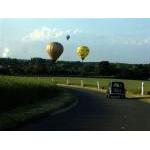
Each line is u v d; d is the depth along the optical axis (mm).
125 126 18000
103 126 17906
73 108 26938
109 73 114250
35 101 30109
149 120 20391
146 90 51219
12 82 27906
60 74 111312
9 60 105688
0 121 17375
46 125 17875
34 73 106438
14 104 25203
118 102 33781
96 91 53531
